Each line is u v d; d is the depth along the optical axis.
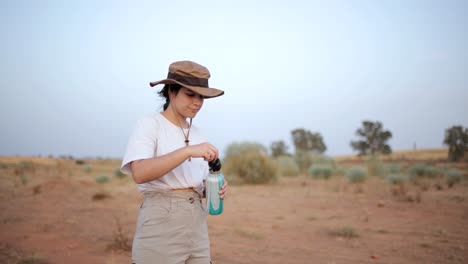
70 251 6.29
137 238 2.40
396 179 18.95
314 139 58.59
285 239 7.34
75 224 8.62
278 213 10.48
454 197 12.85
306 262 5.75
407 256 6.07
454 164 40.69
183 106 2.47
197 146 2.26
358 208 11.12
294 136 59.38
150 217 2.35
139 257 2.36
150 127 2.47
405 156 68.38
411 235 7.57
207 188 2.53
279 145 56.69
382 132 65.50
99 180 20.94
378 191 15.32
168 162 2.18
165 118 2.56
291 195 14.73
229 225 8.75
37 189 14.48
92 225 8.55
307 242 7.09
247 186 18.80
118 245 6.57
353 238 7.37
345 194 14.69
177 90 2.48
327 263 5.68
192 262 2.49
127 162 2.32
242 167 20.53
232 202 12.79
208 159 2.31
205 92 2.38
